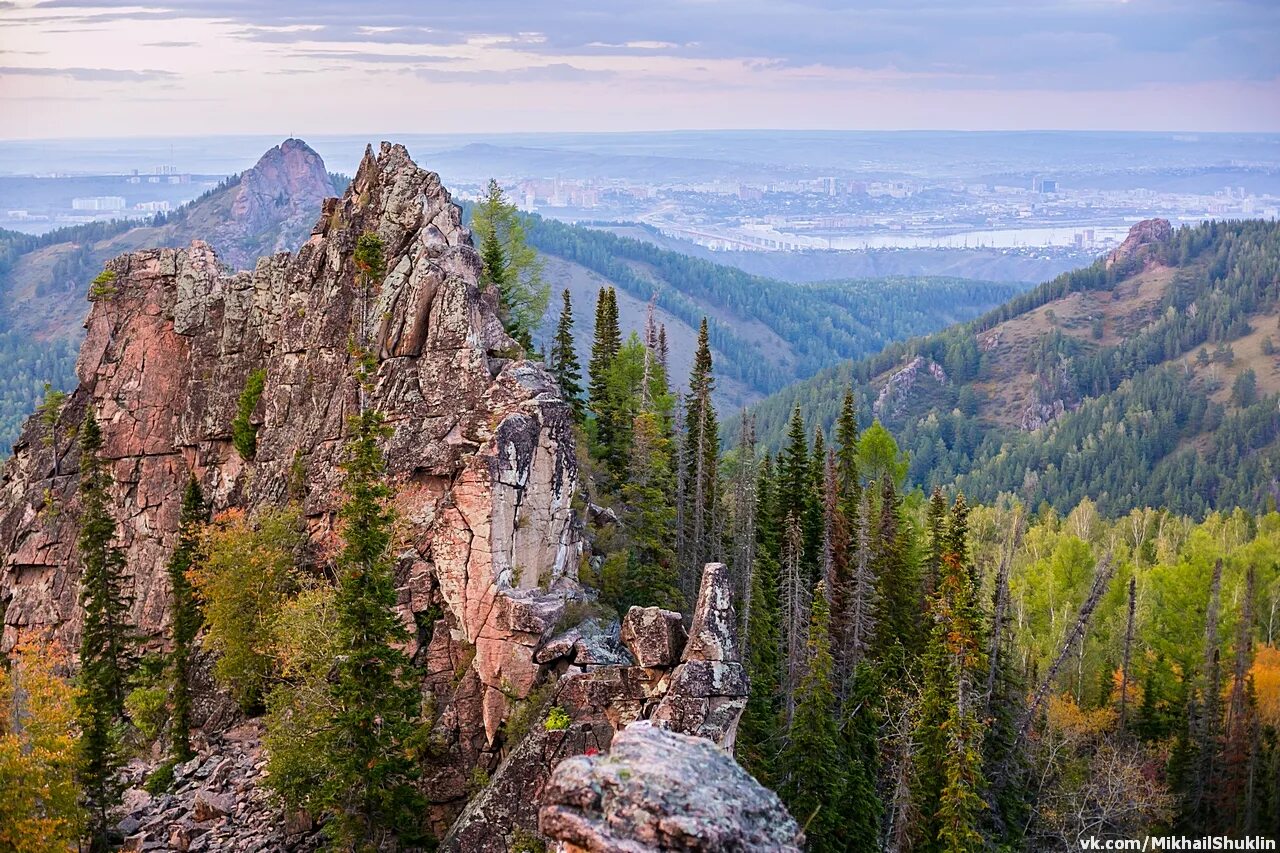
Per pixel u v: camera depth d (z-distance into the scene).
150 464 108.81
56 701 67.94
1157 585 142.50
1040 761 92.69
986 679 87.81
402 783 63.75
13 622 107.94
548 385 80.38
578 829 29.80
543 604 70.69
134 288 113.25
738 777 31.95
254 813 68.38
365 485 64.44
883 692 84.19
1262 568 149.75
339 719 61.75
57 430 112.19
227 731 80.56
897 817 74.75
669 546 98.94
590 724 63.12
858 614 89.69
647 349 132.62
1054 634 126.88
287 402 95.69
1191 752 93.94
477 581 71.69
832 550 103.44
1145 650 123.31
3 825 57.50
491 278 110.38
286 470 92.19
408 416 82.06
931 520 108.12
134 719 84.00
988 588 141.88
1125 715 106.06
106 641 85.12
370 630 62.50
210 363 108.81
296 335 97.00
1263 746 95.62
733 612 61.84
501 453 73.19
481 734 69.88
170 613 99.06
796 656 82.75
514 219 119.88
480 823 61.56
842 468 119.56
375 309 88.50
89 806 67.88
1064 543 151.50
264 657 81.12
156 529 106.75
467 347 82.38
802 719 70.19
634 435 103.38
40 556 108.62
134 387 110.69
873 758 78.69
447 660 72.12
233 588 81.12
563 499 77.38
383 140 99.25
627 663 67.19
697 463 106.69
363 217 95.06
